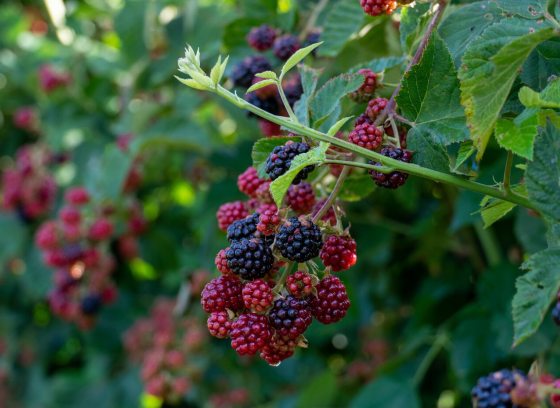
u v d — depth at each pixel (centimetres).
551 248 58
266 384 132
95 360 158
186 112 112
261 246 59
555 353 85
